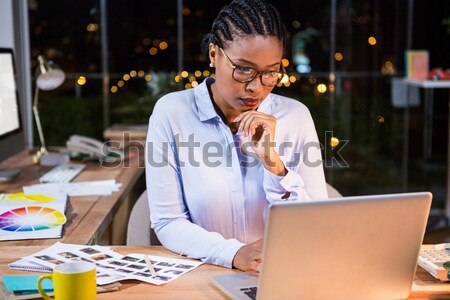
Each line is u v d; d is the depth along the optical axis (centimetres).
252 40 165
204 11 577
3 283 156
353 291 145
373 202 139
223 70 172
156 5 575
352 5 587
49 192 262
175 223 183
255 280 158
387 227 142
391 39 591
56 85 353
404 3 587
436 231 498
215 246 172
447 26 585
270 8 169
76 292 138
